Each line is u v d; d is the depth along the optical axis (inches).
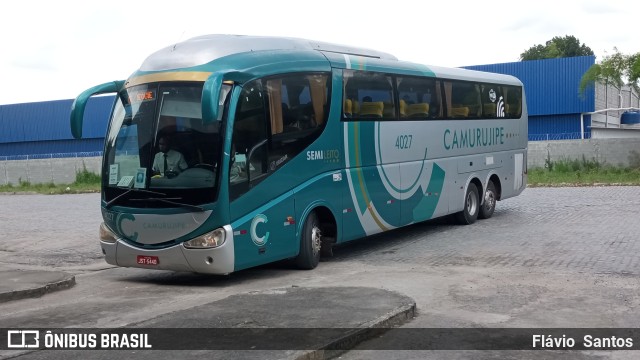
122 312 358.3
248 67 421.1
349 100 501.4
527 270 439.2
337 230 486.3
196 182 398.0
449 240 579.5
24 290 405.7
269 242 426.0
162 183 405.1
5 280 434.9
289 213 442.0
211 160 397.1
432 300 365.1
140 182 411.5
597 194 941.8
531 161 1374.3
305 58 468.4
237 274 459.8
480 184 685.3
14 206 1182.3
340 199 488.4
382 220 534.6
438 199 609.6
